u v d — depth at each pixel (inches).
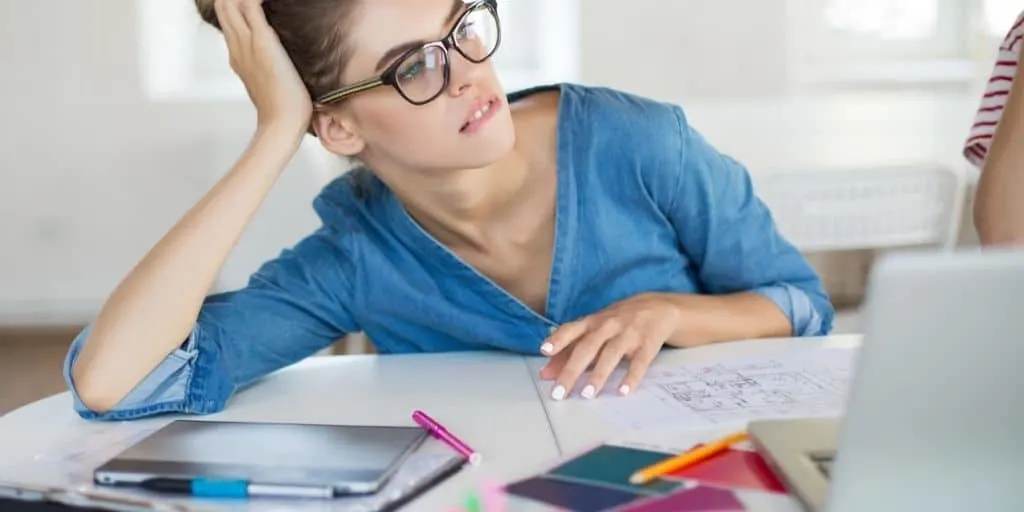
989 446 21.5
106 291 131.4
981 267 20.6
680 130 47.6
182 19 126.9
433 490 28.5
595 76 125.0
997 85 50.7
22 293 131.5
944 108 125.3
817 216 117.6
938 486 21.8
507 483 28.6
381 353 50.6
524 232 46.6
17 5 125.4
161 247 40.8
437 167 41.4
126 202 129.6
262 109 43.2
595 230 47.1
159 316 39.3
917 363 21.2
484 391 39.6
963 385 21.2
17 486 25.6
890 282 20.9
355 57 40.4
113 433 36.3
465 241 46.5
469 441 33.0
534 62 125.7
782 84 124.5
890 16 126.8
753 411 34.3
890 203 117.0
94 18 126.0
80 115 127.8
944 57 127.4
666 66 124.4
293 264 47.6
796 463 27.1
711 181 48.0
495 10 41.2
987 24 125.9
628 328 40.8
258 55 42.5
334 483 27.7
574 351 39.6
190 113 127.6
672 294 46.3
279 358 44.8
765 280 49.9
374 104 40.7
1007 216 36.5
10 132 128.2
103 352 38.5
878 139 125.6
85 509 24.8
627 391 37.6
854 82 124.6
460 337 48.2
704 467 28.9
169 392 38.9
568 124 46.9
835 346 43.1
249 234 127.9
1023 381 21.0
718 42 123.6
